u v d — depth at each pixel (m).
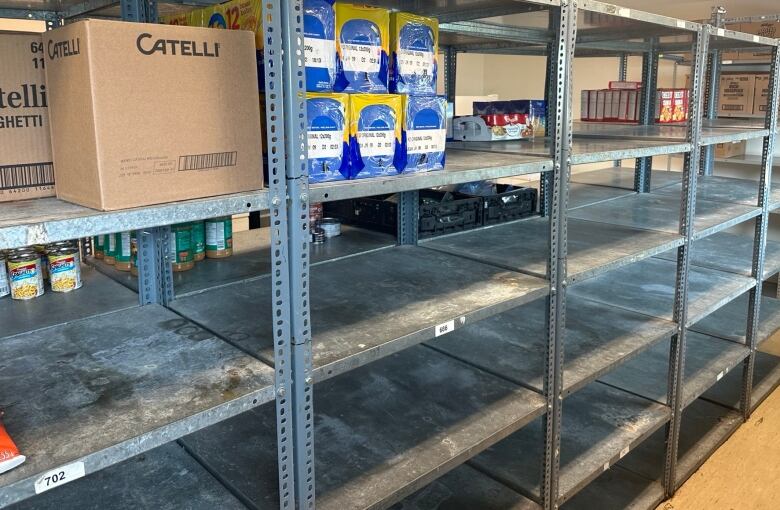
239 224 4.15
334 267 2.05
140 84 0.99
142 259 1.65
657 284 2.99
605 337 2.36
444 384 2.03
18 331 1.48
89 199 1.02
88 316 1.58
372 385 2.03
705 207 3.10
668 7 5.32
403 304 1.67
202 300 1.71
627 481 2.64
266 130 1.20
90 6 1.61
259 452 1.63
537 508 2.01
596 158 1.96
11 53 1.07
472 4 1.76
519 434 2.39
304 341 1.23
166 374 1.26
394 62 1.47
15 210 1.00
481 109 2.72
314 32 1.27
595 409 2.51
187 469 1.56
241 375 1.25
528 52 3.16
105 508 1.42
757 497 2.60
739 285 2.95
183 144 1.05
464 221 2.60
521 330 2.44
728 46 3.32
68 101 1.02
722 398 3.38
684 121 3.79
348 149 1.36
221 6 1.30
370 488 1.48
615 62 6.03
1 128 1.07
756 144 5.37
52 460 0.96
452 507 2.02
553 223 1.82
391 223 2.48
